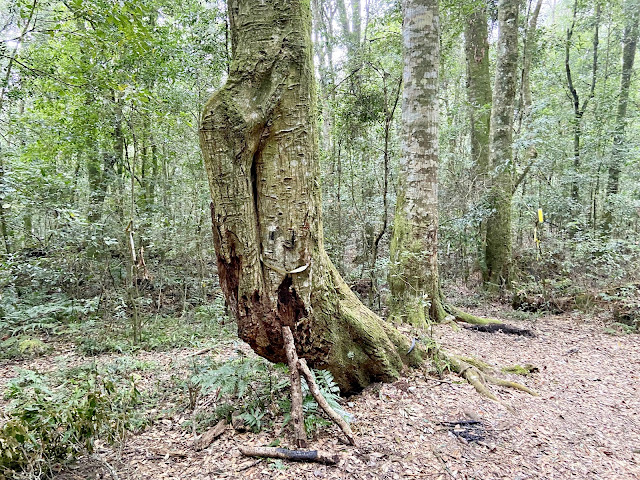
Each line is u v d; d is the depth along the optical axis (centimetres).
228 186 280
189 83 840
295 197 296
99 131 830
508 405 375
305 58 292
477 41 1048
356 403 362
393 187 882
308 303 312
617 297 714
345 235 855
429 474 265
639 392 427
